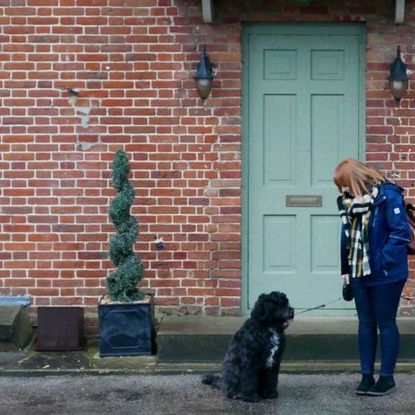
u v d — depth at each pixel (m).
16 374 7.63
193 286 8.72
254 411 6.63
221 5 8.62
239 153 8.67
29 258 8.73
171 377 7.52
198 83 8.49
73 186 8.70
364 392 6.95
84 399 7.00
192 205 8.68
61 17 8.67
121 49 8.67
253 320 6.73
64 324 8.24
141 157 8.68
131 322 7.97
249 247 8.80
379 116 8.65
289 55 8.79
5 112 8.69
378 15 8.62
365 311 6.92
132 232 7.98
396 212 6.64
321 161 8.80
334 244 8.80
